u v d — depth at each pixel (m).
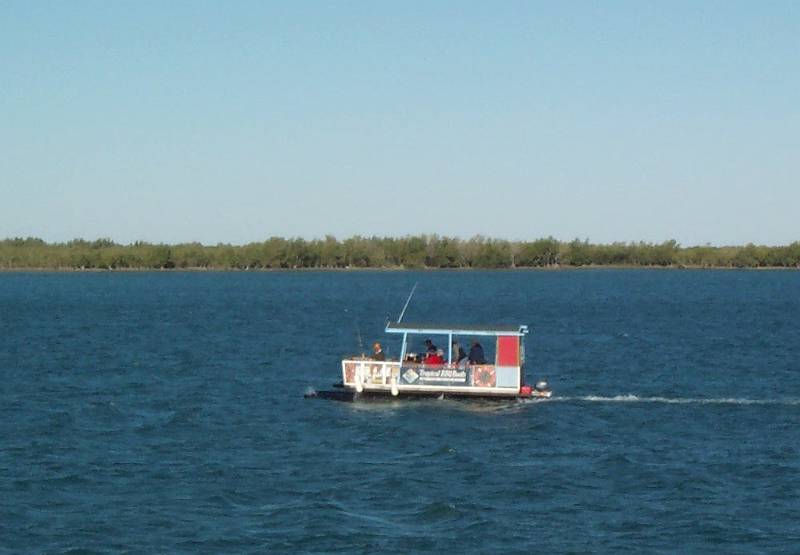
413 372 70.00
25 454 56.38
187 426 64.25
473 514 45.59
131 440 60.19
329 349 113.94
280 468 53.25
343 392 71.06
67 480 50.88
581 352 108.81
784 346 114.00
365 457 55.53
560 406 70.50
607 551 41.28
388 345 121.00
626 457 55.44
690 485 50.06
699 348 112.44
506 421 64.69
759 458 55.56
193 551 41.22
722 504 47.19
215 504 47.03
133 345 117.19
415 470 52.75
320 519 44.78
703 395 77.31
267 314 176.25
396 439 59.56
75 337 128.00
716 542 42.31
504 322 156.25
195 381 85.19
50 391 79.19
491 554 40.84
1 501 47.31
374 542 42.12
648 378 87.12
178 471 52.75
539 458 55.38
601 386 81.69
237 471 52.59
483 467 53.34
